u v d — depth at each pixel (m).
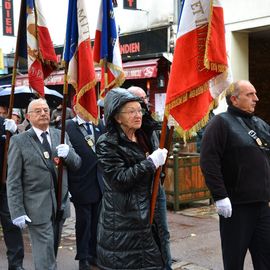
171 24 13.56
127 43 15.05
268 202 4.08
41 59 5.50
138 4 14.26
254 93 4.10
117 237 3.30
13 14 18.20
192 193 8.43
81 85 4.89
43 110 4.64
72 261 5.84
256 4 11.53
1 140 5.37
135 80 14.52
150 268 3.32
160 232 3.46
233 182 4.05
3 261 5.82
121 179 3.24
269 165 4.13
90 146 5.38
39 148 4.59
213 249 6.07
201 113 3.72
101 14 5.82
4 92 8.01
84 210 5.32
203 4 3.68
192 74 3.67
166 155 3.39
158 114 11.66
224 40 3.69
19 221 4.42
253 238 4.10
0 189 5.18
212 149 3.99
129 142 3.41
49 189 4.57
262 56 13.81
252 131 4.05
